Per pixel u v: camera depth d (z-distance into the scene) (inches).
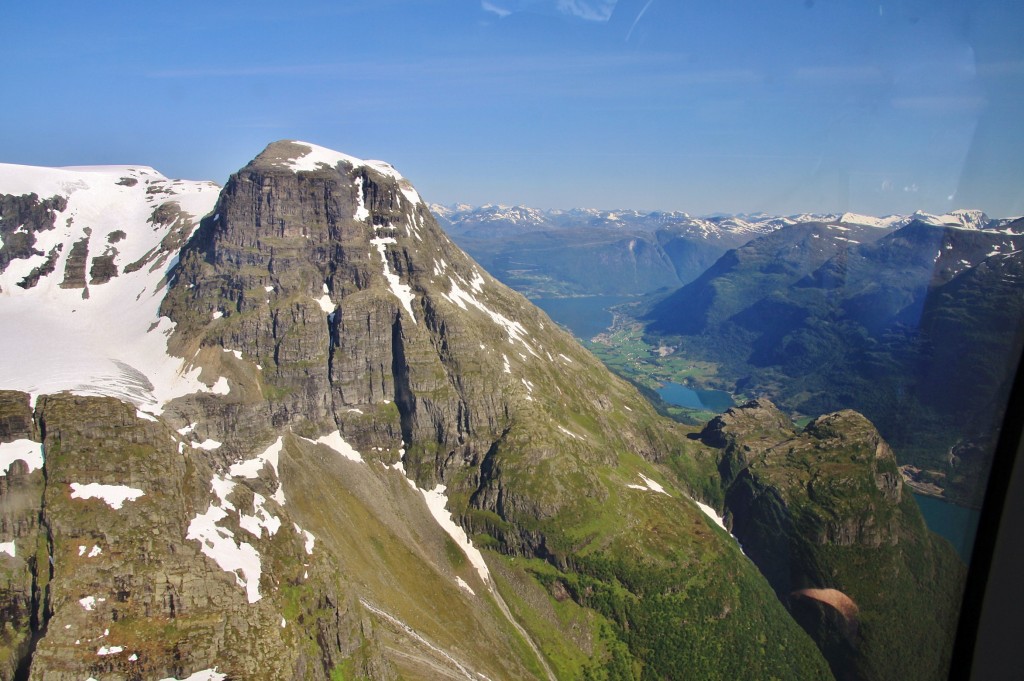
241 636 3654.0
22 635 3420.3
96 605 3452.3
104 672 3253.0
